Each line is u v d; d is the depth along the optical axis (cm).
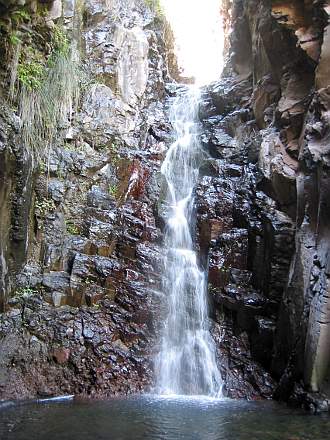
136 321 938
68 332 873
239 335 937
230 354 912
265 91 1193
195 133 1420
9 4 869
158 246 1094
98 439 550
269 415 689
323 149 802
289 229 917
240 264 1016
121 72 1367
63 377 820
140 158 1234
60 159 1098
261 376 862
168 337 943
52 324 876
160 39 1641
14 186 916
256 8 1238
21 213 925
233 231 1052
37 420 628
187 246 1131
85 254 1010
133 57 1402
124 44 1401
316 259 788
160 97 1531
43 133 1064
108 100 1274
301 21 963
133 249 1049
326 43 862
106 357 862
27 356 824
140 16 1596
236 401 799
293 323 812
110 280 972
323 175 781
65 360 838
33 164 987
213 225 1088
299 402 752
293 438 573
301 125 990
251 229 1006
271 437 576
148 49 1480
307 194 844
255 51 1262
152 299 971
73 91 1180
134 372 866
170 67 1817
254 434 587
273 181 990
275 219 945
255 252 986
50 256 979
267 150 1062
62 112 1126
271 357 870
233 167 1189
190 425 621
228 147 1283
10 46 959
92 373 834
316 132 841
